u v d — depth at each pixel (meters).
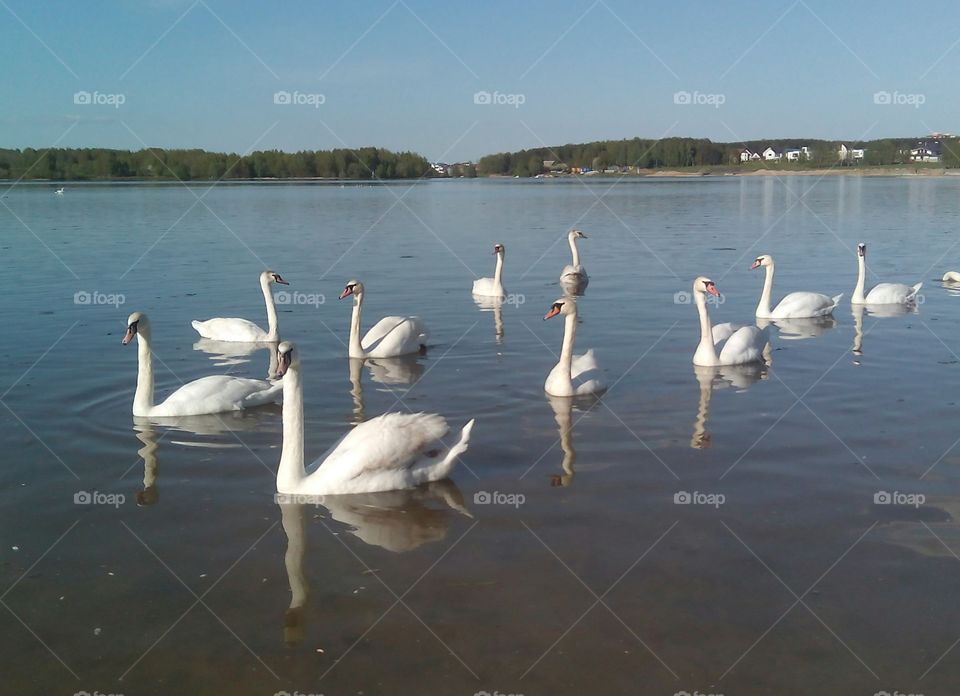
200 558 9.69
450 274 31.36
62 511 10.81
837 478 11.65
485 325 22.25
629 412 14.59
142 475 11.94
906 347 19.30
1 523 10.48
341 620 8.49
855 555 9.60
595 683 7.53
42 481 11.71
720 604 8.69
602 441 13.20
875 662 7.79
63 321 22.14
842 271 31.34
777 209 60.88
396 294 27.16
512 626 8.36
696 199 75.12
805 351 19.08
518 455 12.66
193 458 12.55
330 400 15.45
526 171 119.94
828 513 10.61
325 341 20.53
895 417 14.07
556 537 10.09
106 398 15.40
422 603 8.76
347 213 59.84
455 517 10.66
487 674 7.68
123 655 8.00
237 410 14.82
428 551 9.81
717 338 18.50
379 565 9.51
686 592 8.91
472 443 13.16
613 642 8.09
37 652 8.05
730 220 52.47
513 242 41.88
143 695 7.45
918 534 10.05
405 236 44.41
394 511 10.85
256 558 9.69
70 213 58.41
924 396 15.22
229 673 7.73
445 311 24.28
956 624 8.33
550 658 7.87
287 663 7.86
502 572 9.34
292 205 68.56
